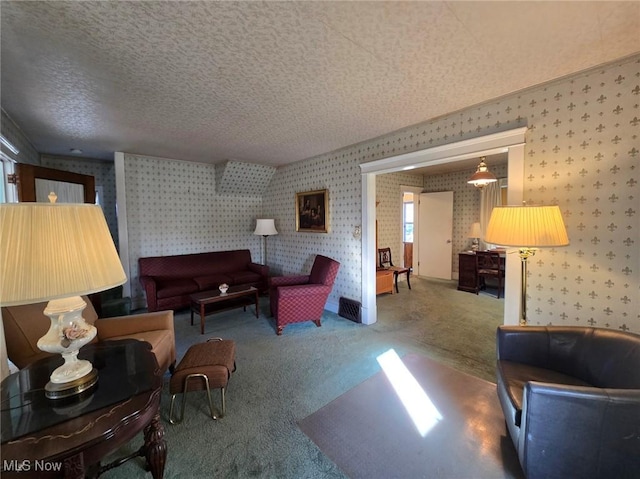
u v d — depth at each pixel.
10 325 1.69
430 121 2.78
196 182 4.85
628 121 1.78
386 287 4.85
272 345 2.97
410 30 1.48
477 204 5.60
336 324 3.58
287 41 1.57
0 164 2.61
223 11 1.33
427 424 1.80
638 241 1.77
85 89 2.10
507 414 1.53
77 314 1.22
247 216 5.50
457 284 5.61
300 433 1.73
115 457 1.55
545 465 1.26
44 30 1.44
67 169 4.29
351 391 2.16
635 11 1.34
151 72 1.88
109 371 1.32
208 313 3.67
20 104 2.35
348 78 1.98
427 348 2.87
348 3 1.28
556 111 2.03
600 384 1.53
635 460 1.16
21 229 0.97
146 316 2.32
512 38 1.55
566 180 2.01
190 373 1.80
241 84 2.05
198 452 1.59
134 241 4.26
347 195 3.80
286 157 4.38
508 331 1.80
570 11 1.34
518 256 2.24
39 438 0.92
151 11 1.32
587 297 1.96
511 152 2.24
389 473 1.45
